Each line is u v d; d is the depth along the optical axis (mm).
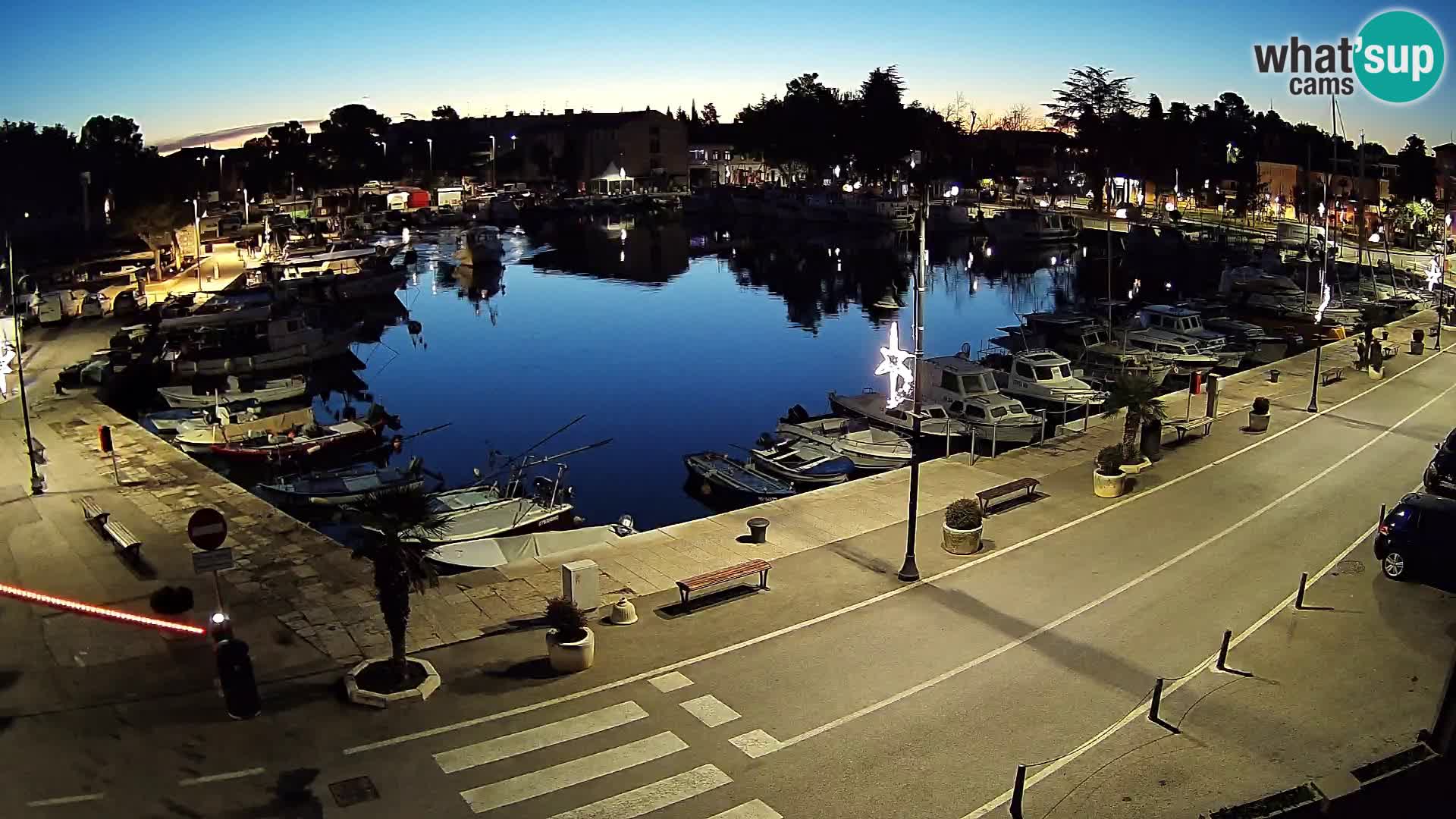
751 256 130125
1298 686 18828
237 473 41625
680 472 43031
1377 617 21859
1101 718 17734
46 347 56000
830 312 88625
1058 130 184750
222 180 165000
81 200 118750
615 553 25562
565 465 40062
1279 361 52031
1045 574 24250
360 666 19000
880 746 16828
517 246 138875
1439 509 23359
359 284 89000
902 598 22812
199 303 73250
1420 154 119875
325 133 177250
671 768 16125
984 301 94375
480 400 57500
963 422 42906
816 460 39094
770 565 24312
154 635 20859
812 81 191125
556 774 15891
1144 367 52531
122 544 25375
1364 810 14969
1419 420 39312
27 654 19922
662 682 18891
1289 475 32250
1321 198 129500
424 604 22359
